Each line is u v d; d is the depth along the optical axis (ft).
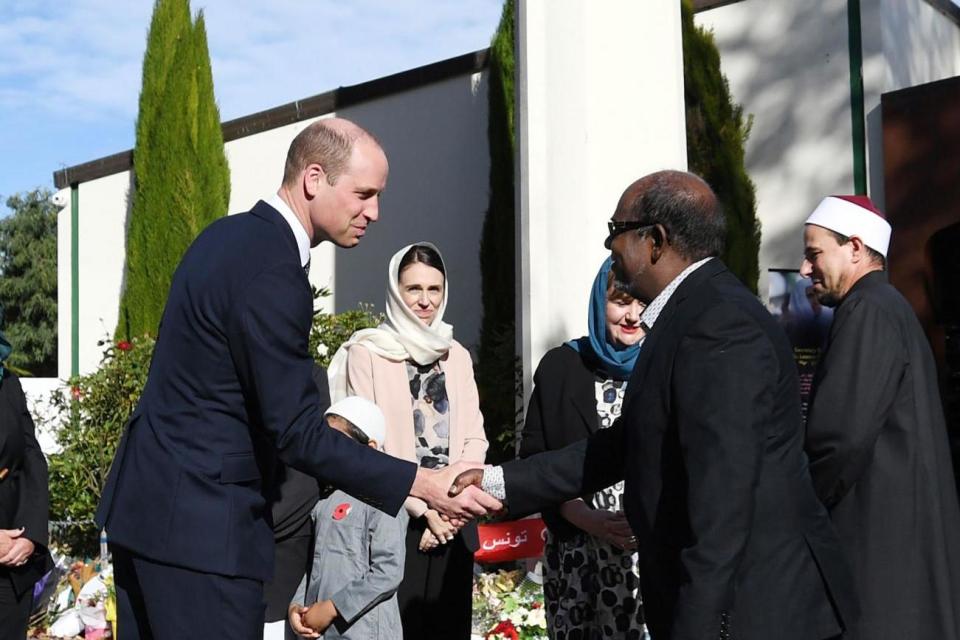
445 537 14.17
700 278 9.41
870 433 12.23
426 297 15.30
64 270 48.93
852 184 29.09
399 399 14.82
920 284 27.66
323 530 13.83
